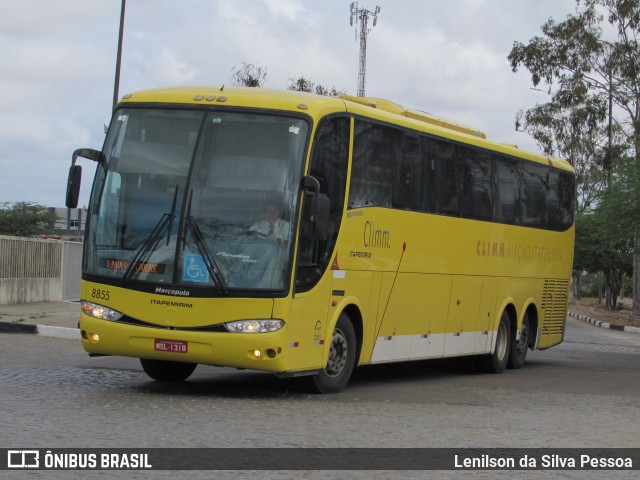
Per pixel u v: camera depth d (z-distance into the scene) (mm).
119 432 8984
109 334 11805
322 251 12414
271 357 11523
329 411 11188
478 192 17391
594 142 53219
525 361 21875
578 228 64750
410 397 13305
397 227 14586
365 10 54438
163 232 11766
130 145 12242
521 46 51219
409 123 14945
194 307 11516
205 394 12359
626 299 110438
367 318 13898
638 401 13992
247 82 37375
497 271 18312
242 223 11680
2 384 12273
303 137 12000
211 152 11945
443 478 7730
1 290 25562
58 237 38688
